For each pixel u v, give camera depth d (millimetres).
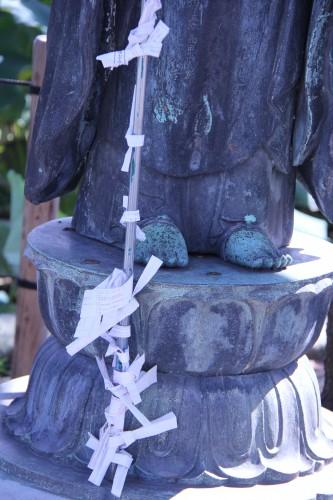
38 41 4547
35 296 4801
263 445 3189
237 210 3277
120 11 3217
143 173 3246
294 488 3143
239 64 3135
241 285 2990
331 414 3746
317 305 3238
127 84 3230
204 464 3115
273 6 3094
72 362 3334
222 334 3055
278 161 3262
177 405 3119
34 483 3164
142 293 2988
